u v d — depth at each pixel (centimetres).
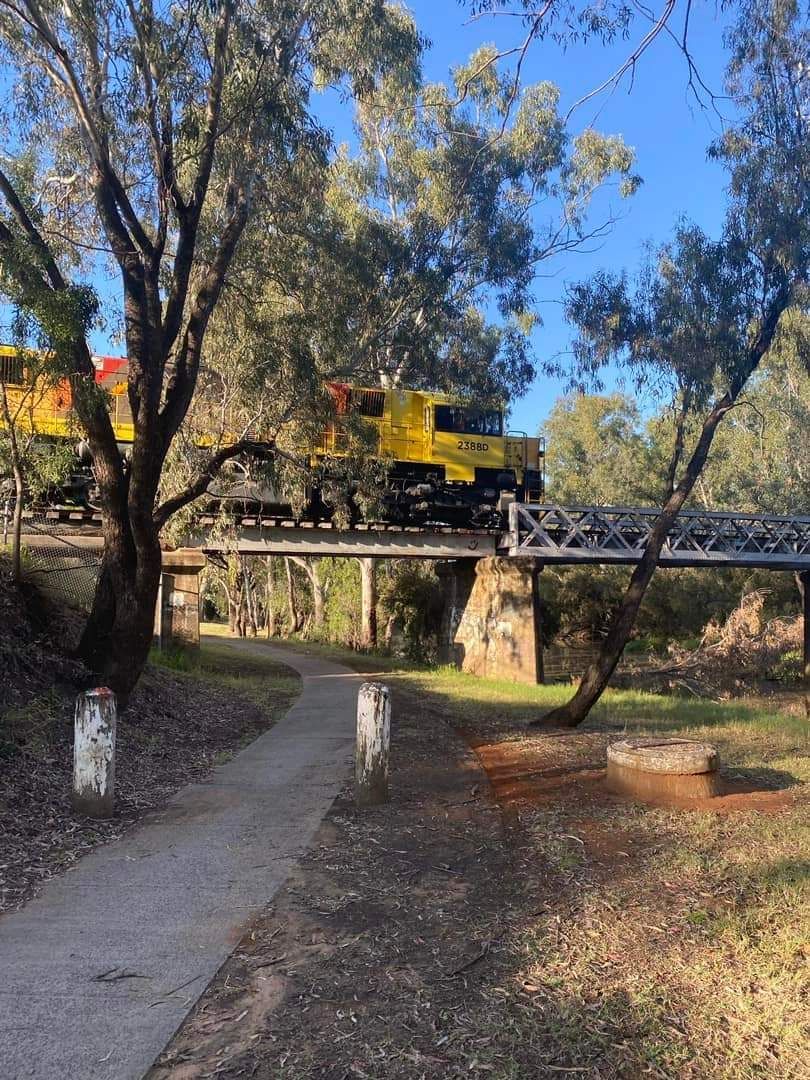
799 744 1086
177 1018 344
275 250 1282
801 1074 308
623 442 4725
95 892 485
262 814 659
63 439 1152
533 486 2492
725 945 414
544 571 3766
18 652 934
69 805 654
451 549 2459
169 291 1189
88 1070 306
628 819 645
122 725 976
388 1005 355
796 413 3406
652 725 1259
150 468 943
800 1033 333
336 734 1089
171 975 382
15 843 562
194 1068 309
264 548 2227
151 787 749
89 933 427
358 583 3644
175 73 917
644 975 382
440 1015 347
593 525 2517
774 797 727
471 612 2586
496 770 847
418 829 619
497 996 363
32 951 406
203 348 1293
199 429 1349
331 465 1474
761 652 2691
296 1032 334
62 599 1255
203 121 947
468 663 2584
